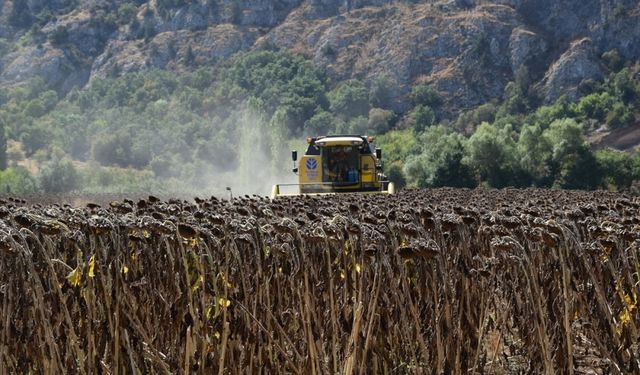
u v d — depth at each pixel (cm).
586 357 2967
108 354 2286
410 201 5697
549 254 2544
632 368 2334
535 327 2356
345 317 2442
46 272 2250
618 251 2422
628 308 2325
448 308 2298
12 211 2670
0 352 2094
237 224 2481
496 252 2533
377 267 2306
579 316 2630
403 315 2289
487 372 2822
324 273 2459
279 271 2478
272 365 2469
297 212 3666
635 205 3712
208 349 2391
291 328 2548
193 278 2483
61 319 2255
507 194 8575
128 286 2319
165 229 2325
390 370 2416
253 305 2412
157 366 2384
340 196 6900
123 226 2336
